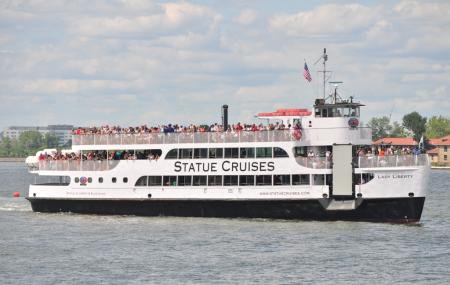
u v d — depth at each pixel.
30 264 180.38
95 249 197.25
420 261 183.62
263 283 164.25
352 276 170.00
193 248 197.62
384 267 177.75
